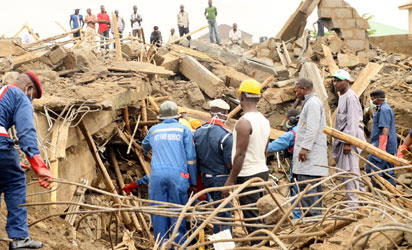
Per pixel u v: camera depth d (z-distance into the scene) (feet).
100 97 28.32
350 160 25.11
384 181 19.88
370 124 40.45
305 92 23.17
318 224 16.15
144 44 53.11
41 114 23.24
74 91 28.73
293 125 27.32
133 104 33.45
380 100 28.37
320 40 56.85
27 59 36.94
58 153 22.43
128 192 25.66
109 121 30.27
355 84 45.85
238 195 15.24
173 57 48.83
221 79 48.62
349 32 60.49
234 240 13.78
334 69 51.98
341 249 14.47
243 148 19.77
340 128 25.77
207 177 21.59
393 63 55.93
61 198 23.73
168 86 44.14
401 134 39.29
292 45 59.16
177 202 21.48
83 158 28.04
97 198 29.35
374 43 66.74
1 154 15.49
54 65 37.01
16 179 15.98
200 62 51.49
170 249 20.94
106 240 26.32
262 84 45.34
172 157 21.62
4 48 40.47
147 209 15.43
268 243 18.02
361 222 15.72
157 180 21.44
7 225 15.93
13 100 15.80
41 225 19.95
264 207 17.08
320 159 22.67
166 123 22.38
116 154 35.17
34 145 15.71
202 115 40.22
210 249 19.22
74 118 24.36
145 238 27.04
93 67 37.88
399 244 14.39
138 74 37.17
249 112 20.53
